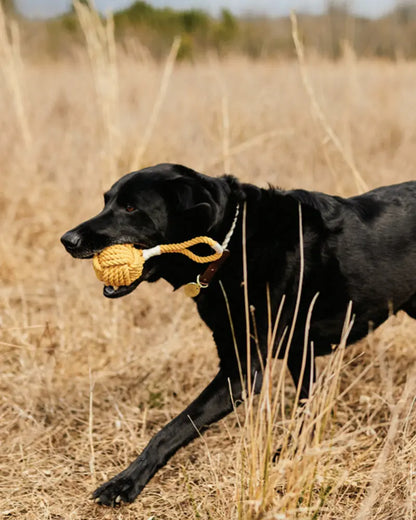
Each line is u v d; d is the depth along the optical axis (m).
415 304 3.18
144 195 2.82
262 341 2.83
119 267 2.70
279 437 3.06
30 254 5.28
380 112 7.45
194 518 2.59
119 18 14.30
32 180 6.01
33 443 3.13
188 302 4.40
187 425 2.67
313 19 9.84
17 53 6.51
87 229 2.79
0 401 3.48
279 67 9.62
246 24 14.45
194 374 3.67
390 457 2.72
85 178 5.87
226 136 5.05
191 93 7.92
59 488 2.82
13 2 7.97
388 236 3.00
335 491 2.55
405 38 11.11
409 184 3.18
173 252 2.87
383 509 2.51
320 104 6.95
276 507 2.10
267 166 5.88
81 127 7.34
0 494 2.77
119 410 3.43
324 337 3.09
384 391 3.39
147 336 4.10
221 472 2.84
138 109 7.56
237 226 2.88
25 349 3.88
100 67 5.80
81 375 3.79
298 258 2.87
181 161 5.87
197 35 14.18
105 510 2.64
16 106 6.33
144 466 2.62
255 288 2.83
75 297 4.57
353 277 2.96
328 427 3.16
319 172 5.70
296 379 3.22
